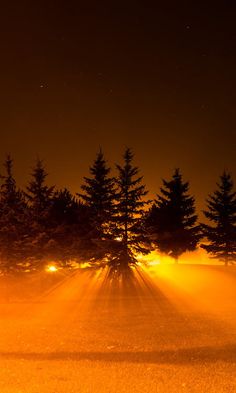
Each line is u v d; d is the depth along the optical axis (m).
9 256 44.59
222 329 24.64
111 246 49.84
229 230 57.72
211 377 13.20
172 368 14.66
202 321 27.83
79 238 51.03
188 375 13.46
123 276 50.03
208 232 58.41
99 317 30.80
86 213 52.28
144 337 22.42
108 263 50.16
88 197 51.88
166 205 57.66
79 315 32.09
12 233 44.72
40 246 47.00
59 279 50.62
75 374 13.62
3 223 44.62
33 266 47.47
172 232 57.22
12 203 44.94
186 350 18.62
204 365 15.27
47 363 15.84
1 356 17.70
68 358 17.16
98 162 52.12
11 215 44.53
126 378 13.03
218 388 11.91
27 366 15.16
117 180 51.47
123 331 24.56
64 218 55.81
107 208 50.72
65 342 21.19
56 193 51.75
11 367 14.95
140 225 50.66
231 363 15.69
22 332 24.45
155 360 16.58
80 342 21.17
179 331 24.12
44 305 38.69
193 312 32.53
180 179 58.09
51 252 47.69
